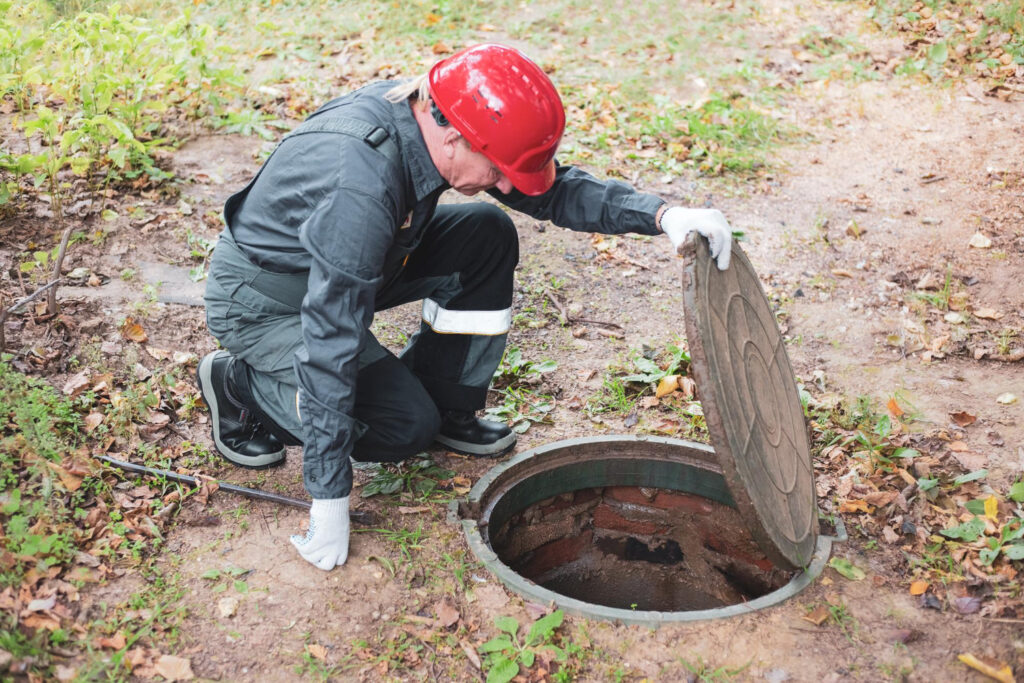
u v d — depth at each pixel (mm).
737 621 2711
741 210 5324
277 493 3096
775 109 6594
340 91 6219
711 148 5949
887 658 2611
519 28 7406
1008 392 3953
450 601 2738
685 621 2695
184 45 5172
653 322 4340
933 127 6465
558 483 3461
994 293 4648
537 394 3836
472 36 7258
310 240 2375
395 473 3254
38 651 2365
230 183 5020
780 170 5832
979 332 4348
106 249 4258
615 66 6926
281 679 2443
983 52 7473
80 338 3680
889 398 3900
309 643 2555
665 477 3541
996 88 7008
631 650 2604
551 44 7227
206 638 2533
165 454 3215
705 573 3631
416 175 2516
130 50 5117
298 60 6645
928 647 2656
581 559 3682
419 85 2531
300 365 2449
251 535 2904
